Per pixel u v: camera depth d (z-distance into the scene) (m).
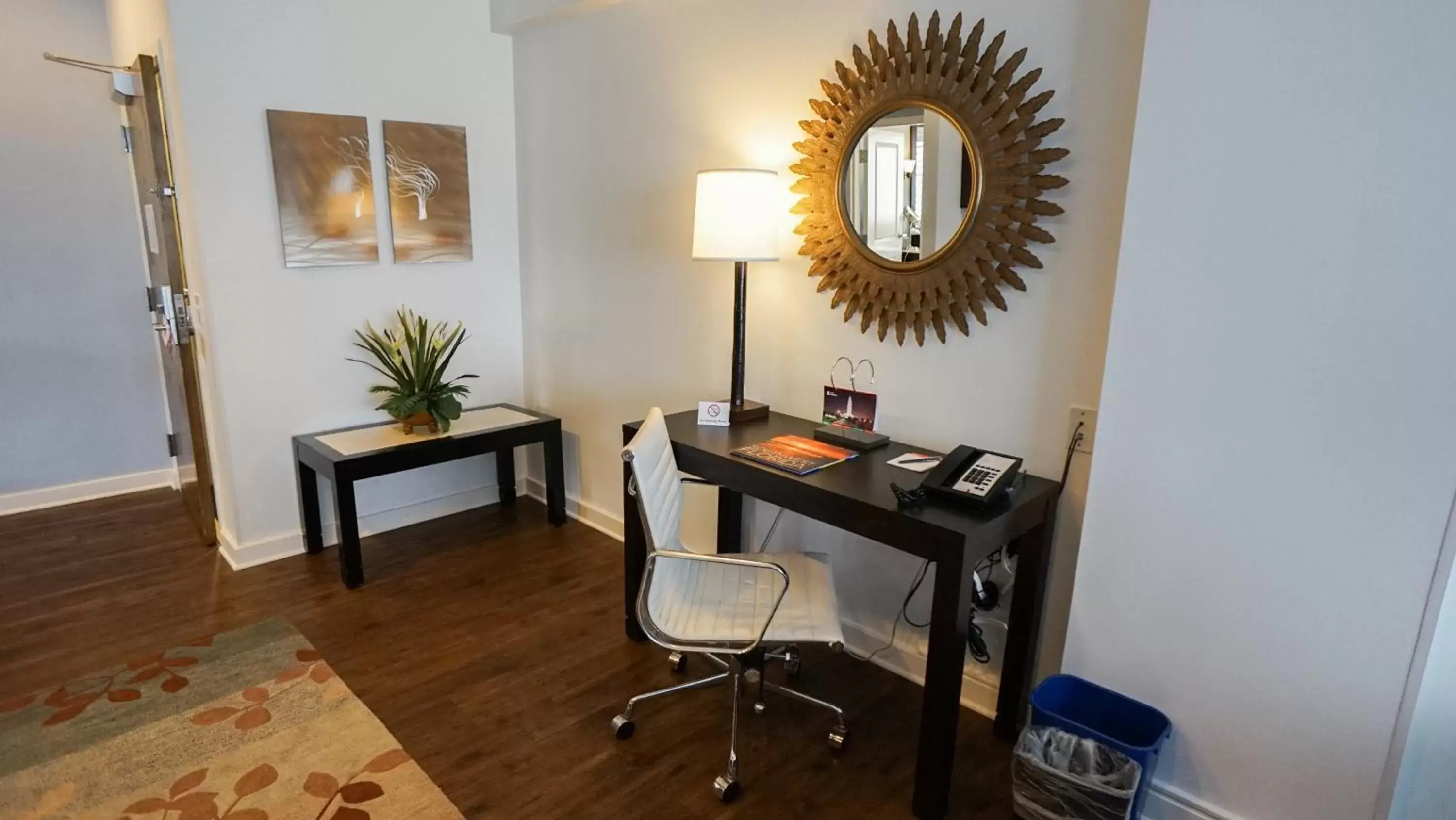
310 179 3.03
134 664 2.43
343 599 2.87
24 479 3.67
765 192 2.33
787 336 2.61
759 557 2.24
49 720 2.14
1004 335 2.07
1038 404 2.03
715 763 2.05
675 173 2.90
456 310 3.58
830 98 2.30
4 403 3.57
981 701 2.29
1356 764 1.54
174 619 2.70
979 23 1.96
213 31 2.74
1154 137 1.57
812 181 2.40
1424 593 1.41
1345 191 1.38
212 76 2.76
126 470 3.93
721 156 2.72
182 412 3.43
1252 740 1.66
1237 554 1.61
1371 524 1.45
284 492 3.19
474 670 2.44
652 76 2.90
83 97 3.57
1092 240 1.87
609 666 2.47
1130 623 1.79
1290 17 1.39
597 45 3.10
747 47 2.56
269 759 2.01
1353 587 1.49
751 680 2.38
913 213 2.17
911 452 2.24
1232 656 1.66
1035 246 1.98
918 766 1.85
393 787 1.93
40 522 3.54
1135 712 1.82
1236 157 1.48
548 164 3.46
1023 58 1.92
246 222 2.93
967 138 2.01
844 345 2.46
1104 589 1.82
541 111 3.43
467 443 3.20
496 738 2.12
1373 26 1.32
